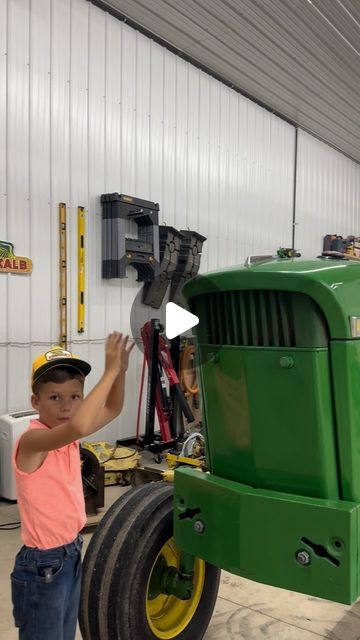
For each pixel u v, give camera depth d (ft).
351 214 30.19
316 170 26.66
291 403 5.47
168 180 17.87
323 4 15.29
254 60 18.60
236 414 5.87
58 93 14.35
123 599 6.09
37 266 13.96
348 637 7.40
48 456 5.33
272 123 23.11
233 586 8.85
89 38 15.07
